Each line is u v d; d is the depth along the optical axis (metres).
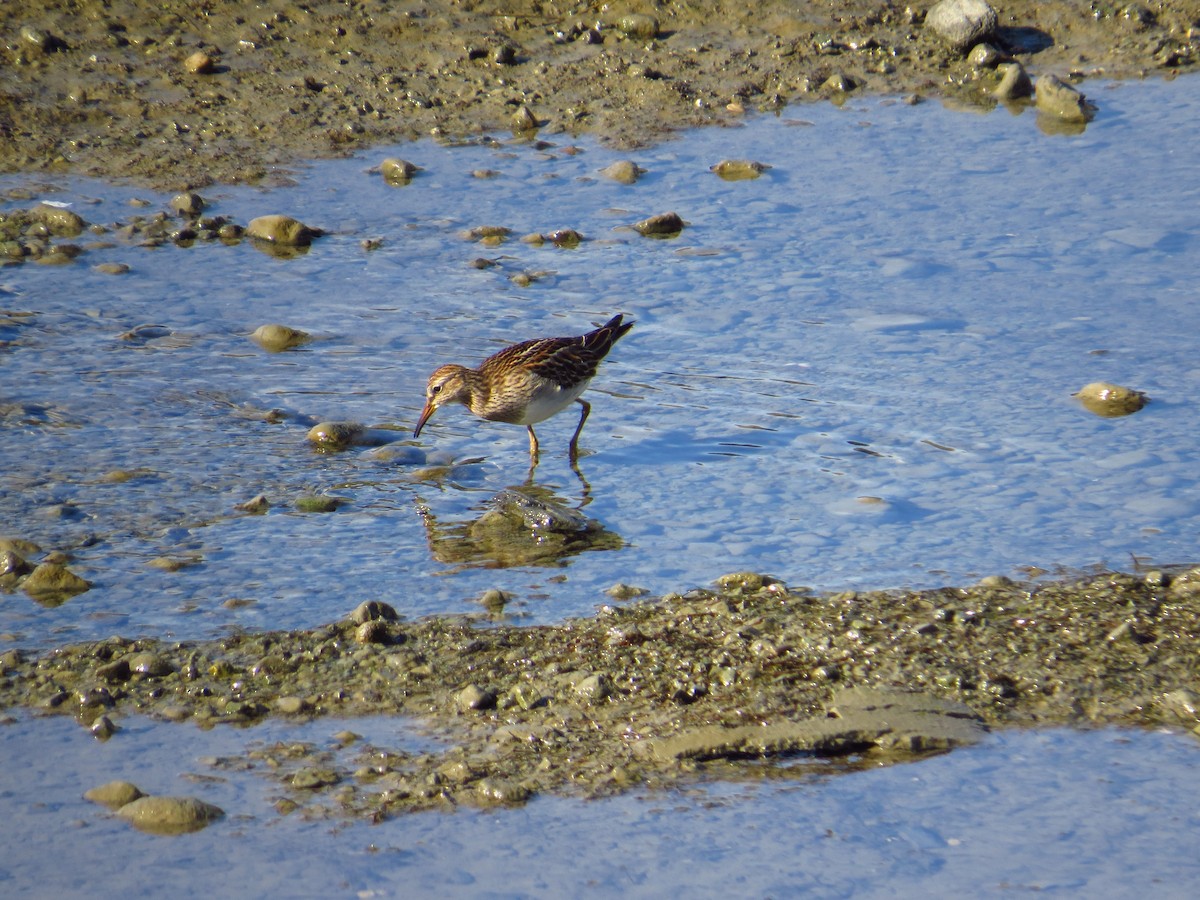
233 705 9.79
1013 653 10.30
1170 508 12.48
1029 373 15.22
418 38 24.64
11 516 12.40
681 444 14.13
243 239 19.08
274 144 21.94
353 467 13.70
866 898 8.05
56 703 9.79
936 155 21.48
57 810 8.71
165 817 8.55
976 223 19.12
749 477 13.38
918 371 15.36
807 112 23.17
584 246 18.83
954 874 8.23
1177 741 9.43
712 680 10.02
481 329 16.59
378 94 23.36
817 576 11.50
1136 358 15.46
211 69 23.53
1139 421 14.14
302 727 9.59
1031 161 21.16
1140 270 17.59
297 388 15.30
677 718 9.60
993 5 25.50
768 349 16.00
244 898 7.96
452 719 9.66
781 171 21.06
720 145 22.03
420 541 12.23
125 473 13.29
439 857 8.32
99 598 11.13
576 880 8.12
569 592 11.33
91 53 23.67
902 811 8.79
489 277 17.95
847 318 16.66
